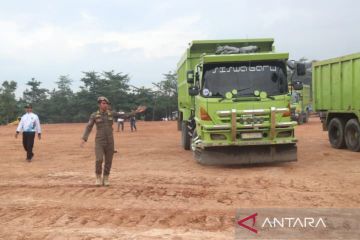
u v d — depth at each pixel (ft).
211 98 41.96
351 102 54.75
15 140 86.74
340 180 36.24
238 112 41.34
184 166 45.44
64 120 243.81
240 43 54.08
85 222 24.94
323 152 55.57
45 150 65.41
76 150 64.95
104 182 35.29
